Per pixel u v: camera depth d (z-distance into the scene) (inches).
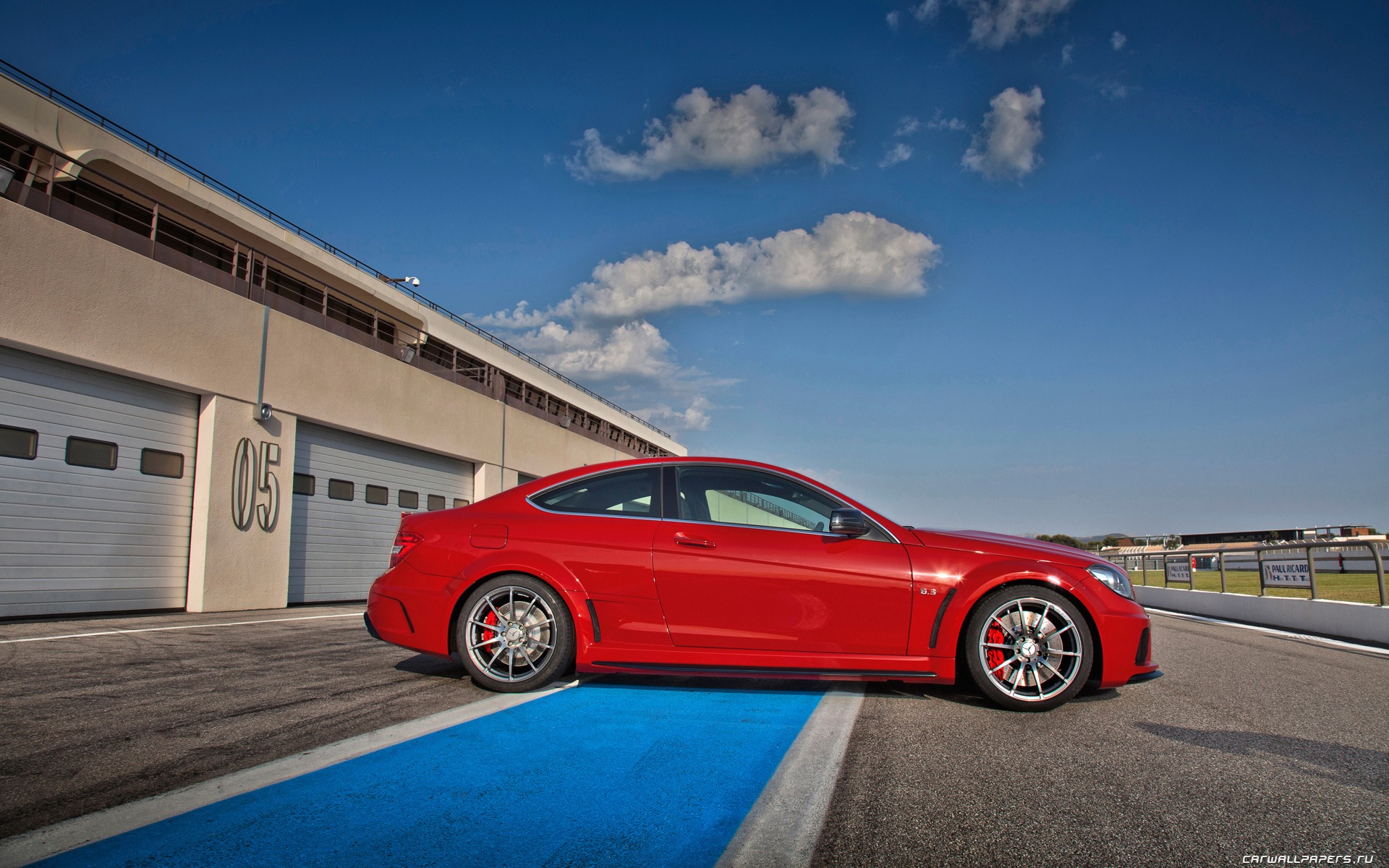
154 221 403.2
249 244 574.9
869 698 153.6
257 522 443.8
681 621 151.7
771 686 165.0
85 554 358.6
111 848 74.1
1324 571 343.3
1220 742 121.6
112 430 374.0
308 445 505.4
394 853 74.2
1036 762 108.7
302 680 162.4
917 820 85.4
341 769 100.3
